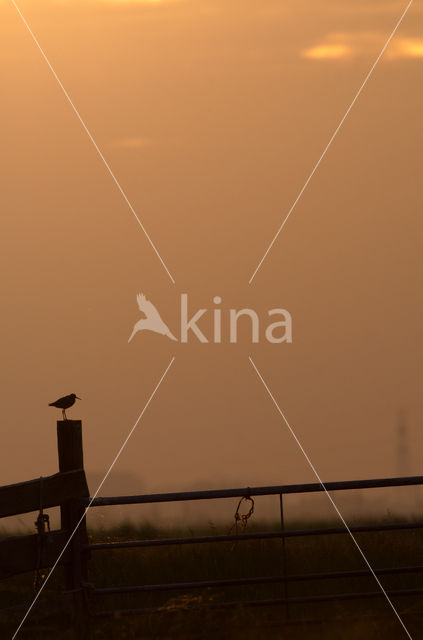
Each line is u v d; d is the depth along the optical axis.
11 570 21.34
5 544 21.36
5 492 21.22
